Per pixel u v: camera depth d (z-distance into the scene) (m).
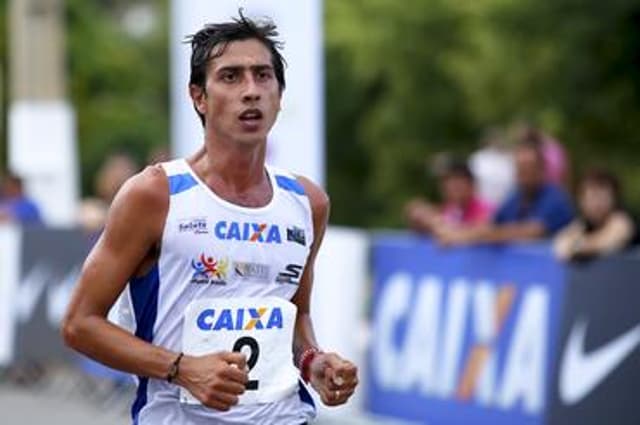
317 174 20.59
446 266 20.17
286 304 10.54
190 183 10.30
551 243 19.33
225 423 10.50
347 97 69.75
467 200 22.77
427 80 61.31
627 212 18.89
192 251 10.27
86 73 67.06
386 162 63.03
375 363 21.58
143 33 87.56
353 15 62.00
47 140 35.00
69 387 27.59
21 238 28.41
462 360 19.78
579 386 18.11
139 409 10.59
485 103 53.34
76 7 66.75
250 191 10.45
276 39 10.51
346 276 22.14
